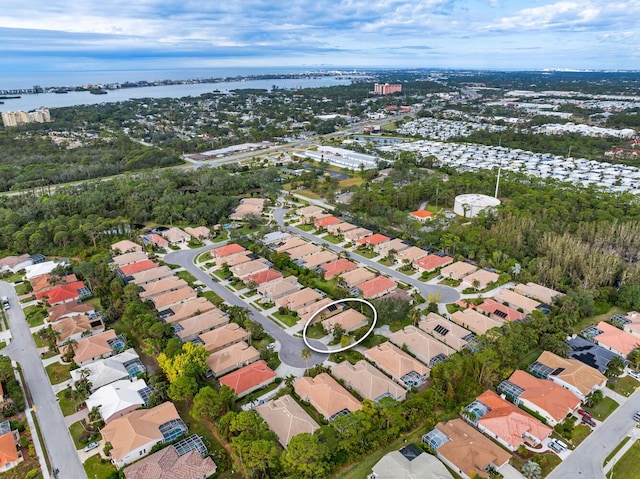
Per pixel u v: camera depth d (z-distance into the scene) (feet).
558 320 355.77
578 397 286.25
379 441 250.37
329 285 443.73
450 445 244.63
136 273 456.04
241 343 337.11
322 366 316.40
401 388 293.02
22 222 575.79
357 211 641.81
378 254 518.37
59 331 350.43
